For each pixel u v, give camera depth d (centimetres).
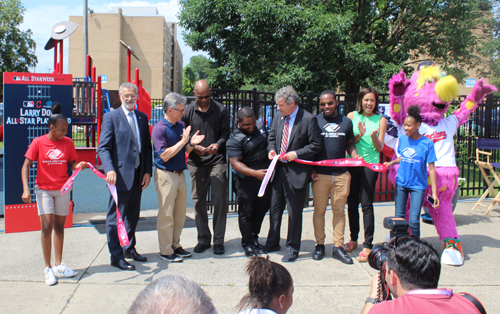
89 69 970
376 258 205
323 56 1291
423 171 411
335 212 427
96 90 891
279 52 1430
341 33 1231
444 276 387
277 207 436
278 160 424
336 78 1449
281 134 421
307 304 328
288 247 423
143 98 960
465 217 600
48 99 505
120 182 387
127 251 419
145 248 460
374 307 168
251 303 175
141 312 111
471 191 834
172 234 424
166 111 412
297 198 416
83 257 424
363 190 431
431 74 445
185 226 554
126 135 392
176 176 416
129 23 5922
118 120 392
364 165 414
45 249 358
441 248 468
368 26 1459
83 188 821
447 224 428
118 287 353
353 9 1442
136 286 356
